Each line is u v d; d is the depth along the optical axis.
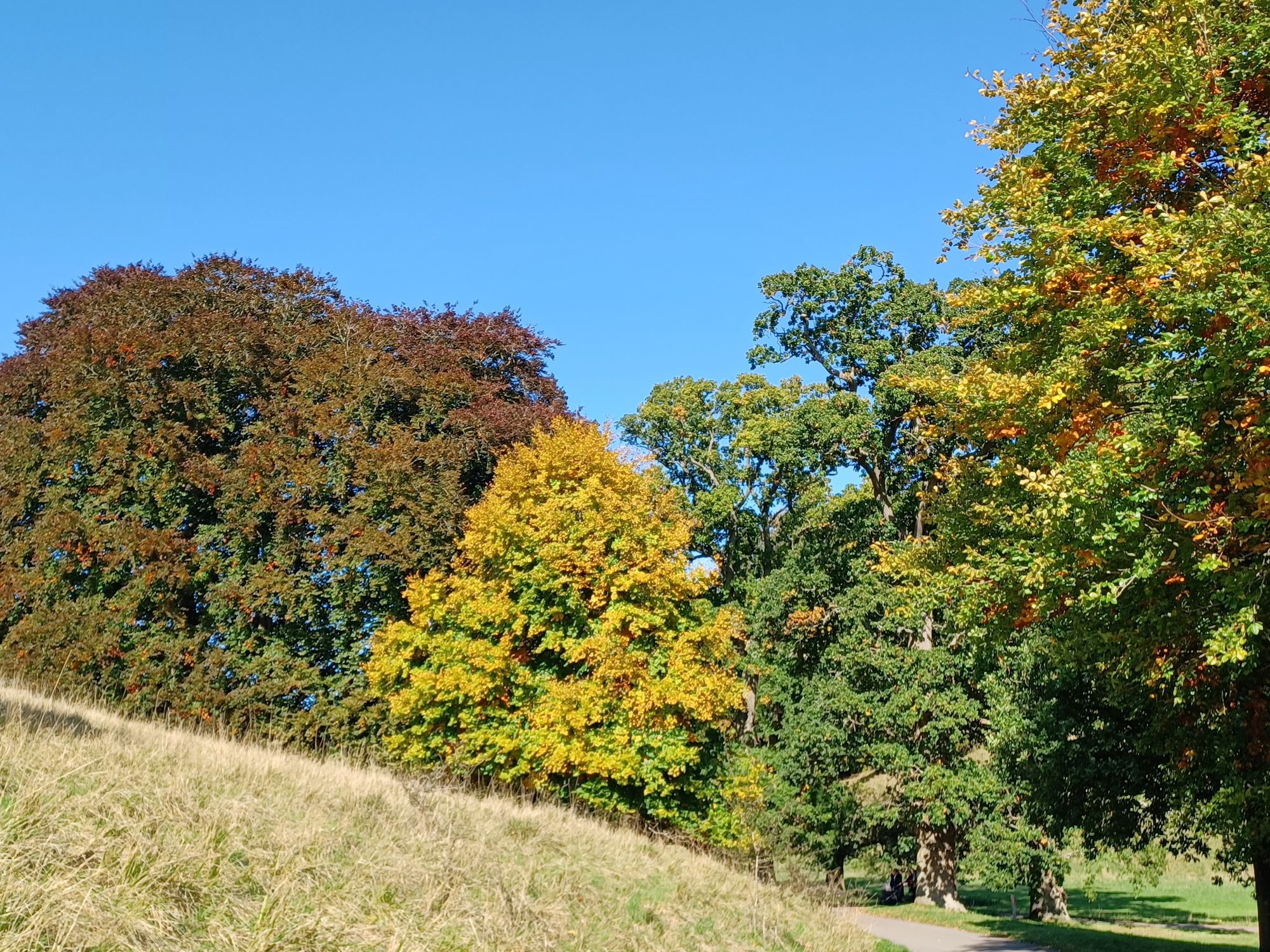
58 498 23.23
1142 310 10.47
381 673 19.58
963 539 15.34
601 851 12.76
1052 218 11.84
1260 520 8.88
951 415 16.09
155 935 5.75
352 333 25.47
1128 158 11.38
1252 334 8.28
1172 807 15.01
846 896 17.16
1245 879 14.09
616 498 18.86
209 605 22.66
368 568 22.11
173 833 7.29
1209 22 10.62
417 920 7.50
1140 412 11.09
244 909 6.64
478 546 19.22
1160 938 19.80
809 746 27.27
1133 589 10.45
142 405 23.14
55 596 22.66
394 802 10.89
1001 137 13.24
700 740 18.56
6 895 5.48
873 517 28.42
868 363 26.77
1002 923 22.67
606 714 17.72
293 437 23.48
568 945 8.29
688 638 18.61
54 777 7.45
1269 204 9.29
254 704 21.00
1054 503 10.12
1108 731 15.70
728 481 32.88
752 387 33.19
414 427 24.06
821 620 29.38
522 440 25.03
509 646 18.50
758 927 11.91
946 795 24.06
